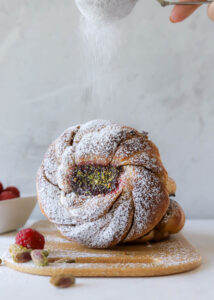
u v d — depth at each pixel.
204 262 0.41
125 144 0.44
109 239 0.42
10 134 0.60
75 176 0.45
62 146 0.47
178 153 0.59
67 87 0.60
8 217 0.51
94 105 0.60
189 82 0.59
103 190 0.44
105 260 0.40
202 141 0.59
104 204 0.42
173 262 0.38
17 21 0.60
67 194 0.45
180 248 0.43
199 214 0.60
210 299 0.33
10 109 0.60
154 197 0.42
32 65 0.60
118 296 0.34
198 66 0.59
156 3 0.59
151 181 0.43
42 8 0.60
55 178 0.46
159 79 0.59
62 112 0.60
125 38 0.59
